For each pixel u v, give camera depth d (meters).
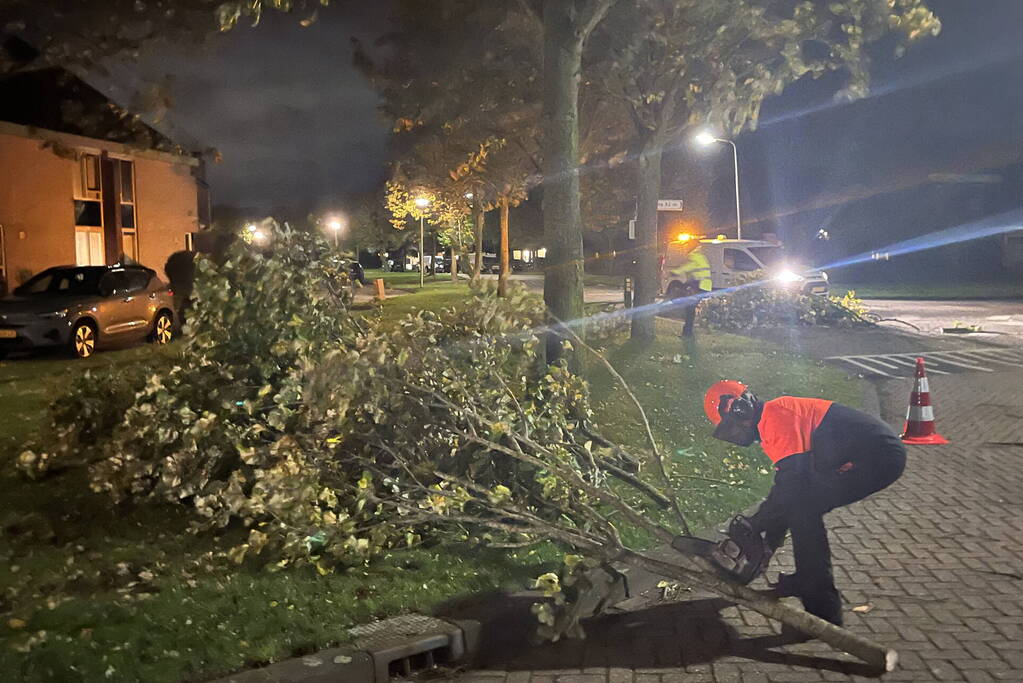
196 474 5.69
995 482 8.11
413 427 5.71
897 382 13.60
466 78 16.02
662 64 13.57
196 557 5.41
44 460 6.98
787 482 4.87
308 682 4.11
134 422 6.14
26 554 5.43
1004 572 5.84
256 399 6.14
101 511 6.24
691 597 5.50
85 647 4.19
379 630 4.61
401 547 5.72
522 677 4.46
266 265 6.17
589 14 9.28
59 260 23.69
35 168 22.75
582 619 5.16
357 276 7.05
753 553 4.86
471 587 5.12
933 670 4.44
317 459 5.50
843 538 6.59
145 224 26.78
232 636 4.38
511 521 5.77
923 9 9.90
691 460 8.27
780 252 25.62
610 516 6.33
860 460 4.82
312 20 8.49
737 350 15.78
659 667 4.56
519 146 21.19
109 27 8.47
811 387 12.43
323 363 5.13
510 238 58.50
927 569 5.92
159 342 18.41
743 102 11.89
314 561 5.17
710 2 11.70
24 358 15.98
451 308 6.39
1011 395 12.46
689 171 35.19
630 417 9.90
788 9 11.91
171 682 3.99
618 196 28.89
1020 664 4.50
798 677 4.41
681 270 24.97
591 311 24.14
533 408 6.11
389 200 42.59
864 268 50.16
